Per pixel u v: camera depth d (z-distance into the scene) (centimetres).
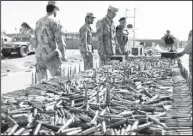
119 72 991
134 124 432
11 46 2533
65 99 599
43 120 467
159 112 511
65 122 455
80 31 1298
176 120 457
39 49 966
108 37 1366
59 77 877
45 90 684
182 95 630
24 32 3184
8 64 1923
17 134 400
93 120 452
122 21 1619
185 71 898
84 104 557
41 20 959
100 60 1383
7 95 627
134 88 727
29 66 2023
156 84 784
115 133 403
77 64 2153
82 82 805
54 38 956
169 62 1352
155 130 411
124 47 1623
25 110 514
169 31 1712
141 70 1054
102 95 640
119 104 564
